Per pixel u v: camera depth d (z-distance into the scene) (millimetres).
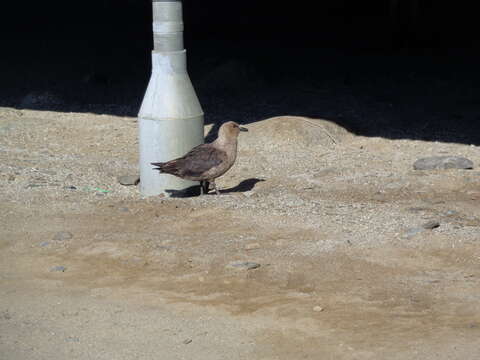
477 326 9008
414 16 30406
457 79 26234
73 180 16156
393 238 11938
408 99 24047
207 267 11133
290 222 12867
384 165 17281
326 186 15453
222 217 13250
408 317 9352
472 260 11055
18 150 18781
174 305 9969
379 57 29297
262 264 11078
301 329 9133
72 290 10562
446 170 16328
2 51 30625
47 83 26562
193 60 28781
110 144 19828
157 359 8469
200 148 14359
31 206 14086
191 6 37156
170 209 13844
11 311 9867
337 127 20266
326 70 27516
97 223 13172
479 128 20797
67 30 33969
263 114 22469
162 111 14805
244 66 26328
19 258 11789
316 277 10648
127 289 10547
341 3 37281
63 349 8742
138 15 36406
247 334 9062
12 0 38656
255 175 16828
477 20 33750
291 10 37031
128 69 28391
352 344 8672
